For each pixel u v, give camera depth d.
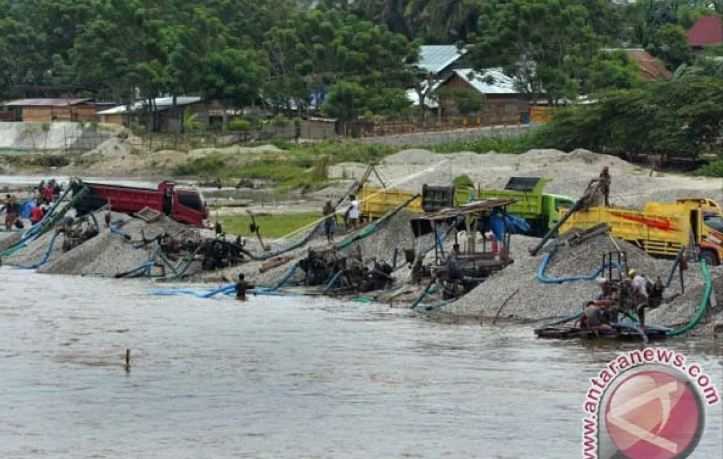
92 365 127.94
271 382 119.94
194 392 116.38
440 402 111.50
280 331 146.38
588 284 150.75
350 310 162.12
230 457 96.62
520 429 102.62
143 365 127.81
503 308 153.25
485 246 172.50
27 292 180.38
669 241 174.88
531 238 182.88
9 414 108.75
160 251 199.25
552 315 149.00
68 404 112.00
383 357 130.50
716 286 143.12
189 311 162.00
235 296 175.50
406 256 179.75
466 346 135.75
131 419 107.12
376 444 99.44
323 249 185.88
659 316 141.25
